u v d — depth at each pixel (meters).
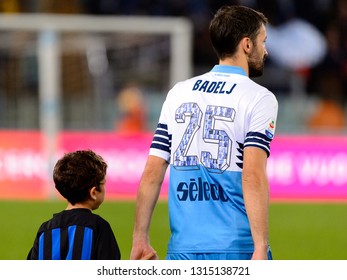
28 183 53.81
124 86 59.44
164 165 15.70
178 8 77.88
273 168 54.66
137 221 15.62
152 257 15.54
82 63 58.44
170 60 59.75
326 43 76.12
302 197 54.75
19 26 54.91
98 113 58.50
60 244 15.28
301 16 77.94
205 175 15.00
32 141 53.91
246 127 14.92
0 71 56.91
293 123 66.25
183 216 15.09
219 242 14.77
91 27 56.75
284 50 74.06
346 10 78.25
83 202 15.78
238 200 14.88
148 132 59.41
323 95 71.31
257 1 77.50
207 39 77.00
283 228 42.16
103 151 54.25
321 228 42.31
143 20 58.03
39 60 55.44
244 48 15.49
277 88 73.25
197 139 15.11
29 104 56.59
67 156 15.91
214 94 15.23
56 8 74.44
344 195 55.16
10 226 41.50
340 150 55.19
